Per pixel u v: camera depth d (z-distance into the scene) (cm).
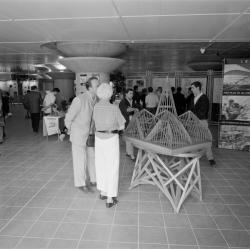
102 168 336
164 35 576
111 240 266
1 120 704
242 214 321
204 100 504
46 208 332
